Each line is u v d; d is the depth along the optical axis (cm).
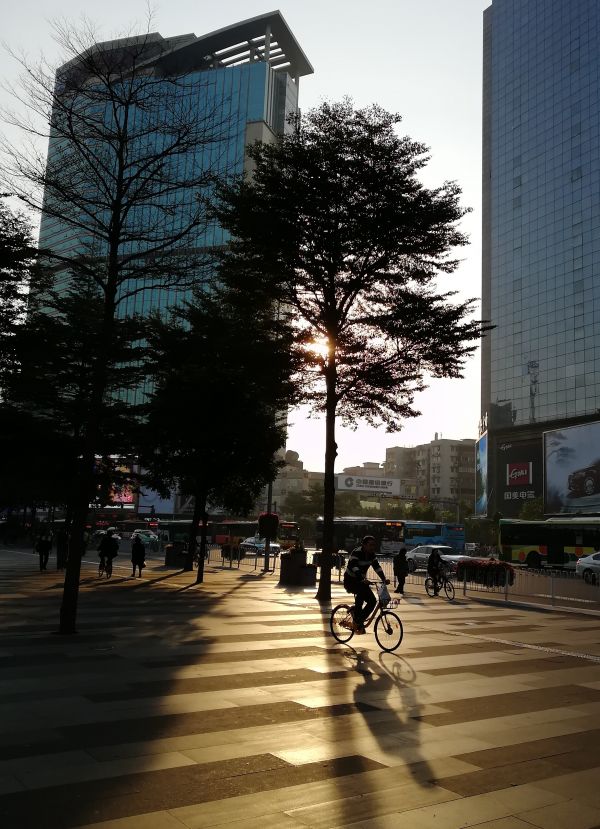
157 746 584
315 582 2505
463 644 1252
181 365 2778
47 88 1230
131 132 1300
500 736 657
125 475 3150
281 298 2081
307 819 444
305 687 834
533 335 10781
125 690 782
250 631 1279
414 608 1905
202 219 1355
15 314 2544
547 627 1563
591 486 5562
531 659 1115
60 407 3130
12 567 3103
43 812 439
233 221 1942
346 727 667
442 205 1917
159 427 2759
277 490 17225
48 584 2209
